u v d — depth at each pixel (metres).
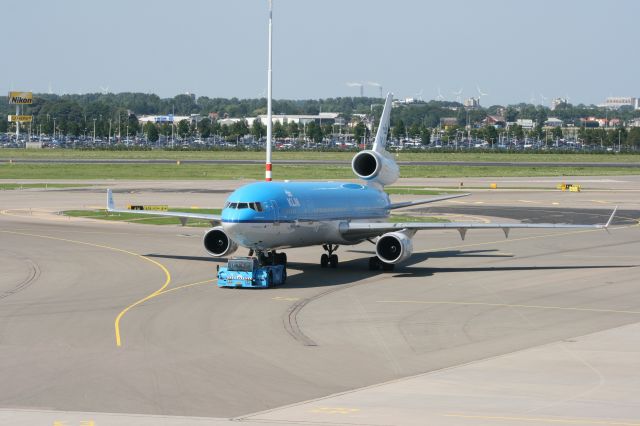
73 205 185.88
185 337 67.25
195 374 56.31
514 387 52.78
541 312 78.12
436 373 56.72
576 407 48.31
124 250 119.25
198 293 86.94
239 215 91.31
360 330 70.25
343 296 85.94
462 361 60.12
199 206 183.25
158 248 121.75
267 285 90.00
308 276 99.06
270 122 143.25
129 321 73.06
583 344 65.06
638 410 47.75
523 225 100.56
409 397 50.69
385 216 117.69
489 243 133.25
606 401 49.53
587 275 100.56
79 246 123.06
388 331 69.88
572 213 180.50
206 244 102.44
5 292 86.75
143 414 47.62
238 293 87.25
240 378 55.38
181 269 102.94
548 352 62.47
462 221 163.75
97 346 64.00
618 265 108.94
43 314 75.81
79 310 77.75
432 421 45.53
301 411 47.94
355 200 109.19
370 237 106.00
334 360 60.28
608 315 76.81
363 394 51.56
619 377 55.06
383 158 123.38
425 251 123.19
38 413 47.72
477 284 93.94
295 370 57.47
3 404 49.59
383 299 84.50
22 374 56.12
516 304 82.06
